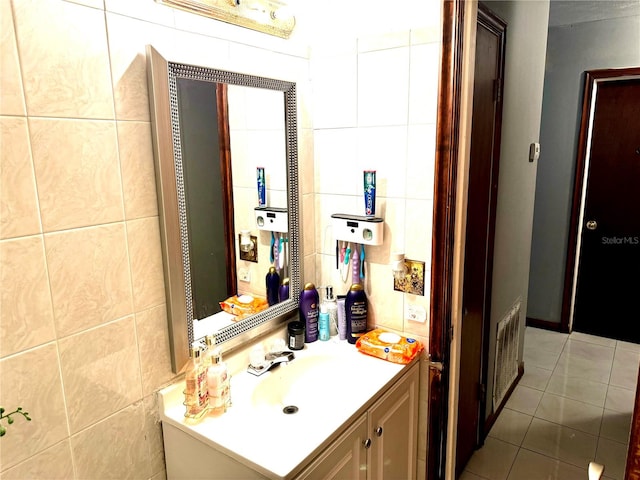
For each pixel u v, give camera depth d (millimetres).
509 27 1852
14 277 911
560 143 3242
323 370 1560
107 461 1133
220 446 1104
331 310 1674
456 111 1348
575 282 3404
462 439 1955
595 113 3104
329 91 1597
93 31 988
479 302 1926
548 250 3447
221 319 1379
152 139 1132
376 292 1644
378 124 1512
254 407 1289
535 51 2287
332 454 1174
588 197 3248
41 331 965
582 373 2883
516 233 2379
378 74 1479
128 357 1147
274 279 1563
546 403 2559
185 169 1203
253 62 1385
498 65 1812
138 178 1118
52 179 951
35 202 928
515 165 2205
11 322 914
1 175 872
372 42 1472
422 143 1436
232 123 1324
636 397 626
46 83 920
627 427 2332
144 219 1145
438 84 1352
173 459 1247
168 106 1131
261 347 1476
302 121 1604
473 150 1630
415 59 1401
